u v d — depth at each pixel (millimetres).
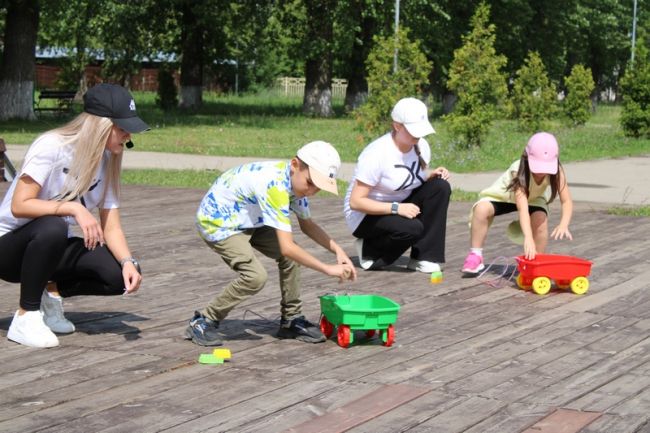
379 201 9055
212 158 21469
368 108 24609
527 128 31734
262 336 6633
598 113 52281
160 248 10117
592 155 24750
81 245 6293
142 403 5129
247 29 43969
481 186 17000
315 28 41312
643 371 5793
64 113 35469
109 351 6180
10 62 31531
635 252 10180
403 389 5395
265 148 24297
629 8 60625
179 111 41844
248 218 6285
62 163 6156
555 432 4711
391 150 8742
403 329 6848
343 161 21641
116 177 6359
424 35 43156
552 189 8594
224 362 5949
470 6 44469
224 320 7102
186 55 42125
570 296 8047
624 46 57812
